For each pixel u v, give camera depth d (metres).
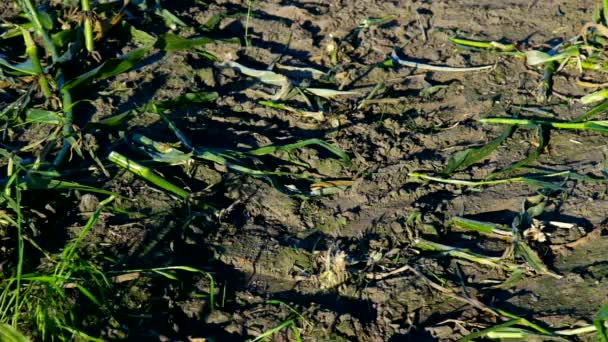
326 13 4.68
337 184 3.51
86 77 3.99
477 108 3.85
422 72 4.16
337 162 3.60
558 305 2.84
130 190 3.44
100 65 4.13
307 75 4.19
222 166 3.58
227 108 3.97
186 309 2.95
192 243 3.23
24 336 2.65
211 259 3.17
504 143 3.61
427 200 3.36
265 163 3.63
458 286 2.98
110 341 2.83
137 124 3.83
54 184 3.36
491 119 3.73
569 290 2.89
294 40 4.45
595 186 3.30
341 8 4.71
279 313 2.94
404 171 3.52
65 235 3.23
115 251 3.17
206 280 3.07
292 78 4.18
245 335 2.87
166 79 4.13
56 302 2.88
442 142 3.68
